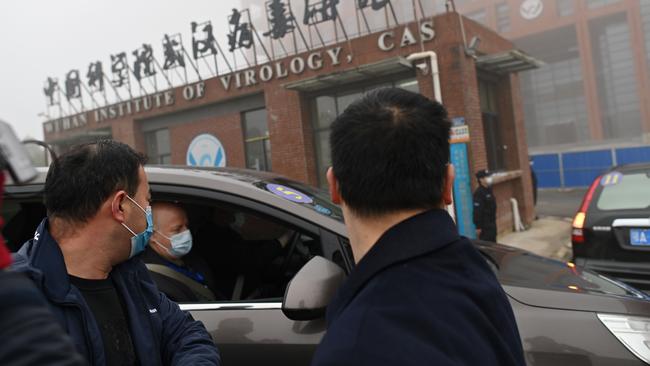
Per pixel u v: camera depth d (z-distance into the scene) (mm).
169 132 12812
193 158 12375
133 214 1301
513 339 857
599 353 1641
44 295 1117
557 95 44250
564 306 1766
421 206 877
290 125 10367
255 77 10820
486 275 892
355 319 761
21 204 2145
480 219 7109
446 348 728
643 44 37531
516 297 1806
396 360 696
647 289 3779
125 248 1298
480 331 786
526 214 10461
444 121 912
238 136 11539
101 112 13898
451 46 8289
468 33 8734
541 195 18906
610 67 40688
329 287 1584
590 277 2344
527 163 10945
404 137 845
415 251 821
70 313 1145
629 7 37719
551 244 8414
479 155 8562
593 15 39000
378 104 896
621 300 1833
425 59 8422
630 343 1664
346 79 9164
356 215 907
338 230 1849
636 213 3928
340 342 738
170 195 1992
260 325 1758
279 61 10398
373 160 847
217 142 11922
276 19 10477
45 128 15602
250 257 2352
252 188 1971
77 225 1229
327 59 9688
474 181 8297
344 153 885
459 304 781
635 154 19516
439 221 873
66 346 583
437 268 820
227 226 2443
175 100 12273
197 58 11898
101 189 1229
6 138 622
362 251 911
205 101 11750
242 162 11484
